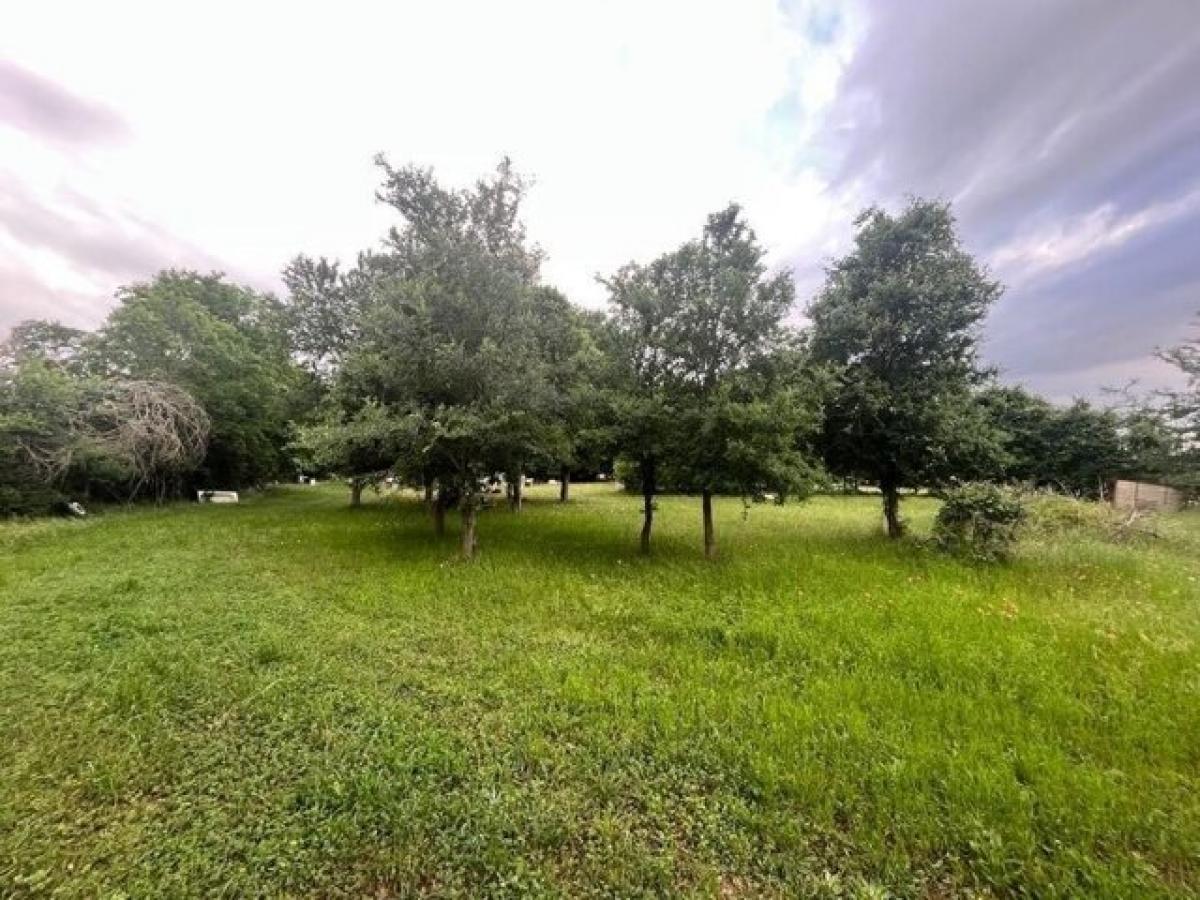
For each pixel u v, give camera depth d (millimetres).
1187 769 3285
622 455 10539
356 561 9391
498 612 6441
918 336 11594
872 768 3258
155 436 16812
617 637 5676
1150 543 11430
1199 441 14461
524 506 21156
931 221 11734
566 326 11438
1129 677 4492
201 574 8336
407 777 3178
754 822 2822
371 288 13711
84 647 5230
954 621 5871
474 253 9586
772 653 5273
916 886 2471
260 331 26484
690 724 3801
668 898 2381
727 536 12680
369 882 2475
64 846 2650
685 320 9836
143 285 24219
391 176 10094
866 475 12383
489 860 2576
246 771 3273
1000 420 25734
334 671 4727
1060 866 2541
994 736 3613
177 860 2570
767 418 8727
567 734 3723
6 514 14203
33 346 19625
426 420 9125
